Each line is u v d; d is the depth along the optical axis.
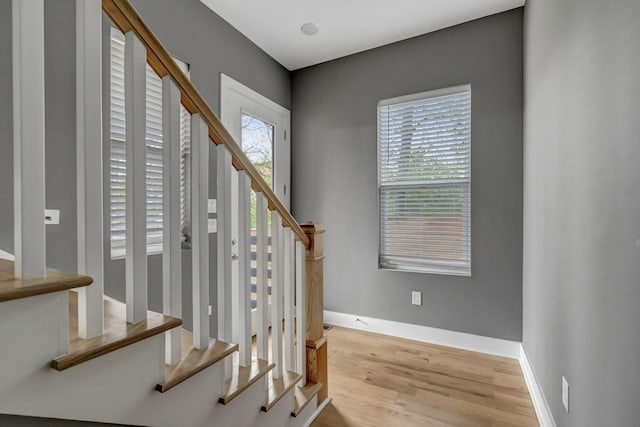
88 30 0.79
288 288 1.65
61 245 1.56
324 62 3.28
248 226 1.38
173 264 1.04
